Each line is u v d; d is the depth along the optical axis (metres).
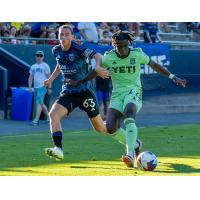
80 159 24.28
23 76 44.44
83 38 47.84
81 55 21.81
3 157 24.81
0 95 44.09
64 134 34.69
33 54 46.16
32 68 41.31
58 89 46.50
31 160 23.94
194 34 62.97
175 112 52.72
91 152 26.59
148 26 53.28
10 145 29.08
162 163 23.27
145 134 34.75
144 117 47.09
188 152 26.83
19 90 42.97
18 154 25.77
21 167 22.09
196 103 54.38
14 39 45.91
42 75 41.09
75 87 22.08
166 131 36.62
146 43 51.34
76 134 34.69
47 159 24.27
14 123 41.09
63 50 21.88
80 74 22.03
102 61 22.45
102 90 43.53
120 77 22.58
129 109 22.14
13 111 43.38
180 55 53.22
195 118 47.28
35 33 48.47
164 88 52.12
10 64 44.91
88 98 22.31
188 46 57.28
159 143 30.38
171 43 54.81
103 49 47.03
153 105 51.47
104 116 43.81
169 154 26.09
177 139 32.34
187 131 36.81
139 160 21.50
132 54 22.36
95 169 21.66
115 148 28.11
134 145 22.03
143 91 50.88
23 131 36.56
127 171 21.25
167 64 52.19
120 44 22.12
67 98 22.06
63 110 21.86
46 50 46.34
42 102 40.62
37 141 31.00
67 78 22.09
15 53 45.62
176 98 53.03
